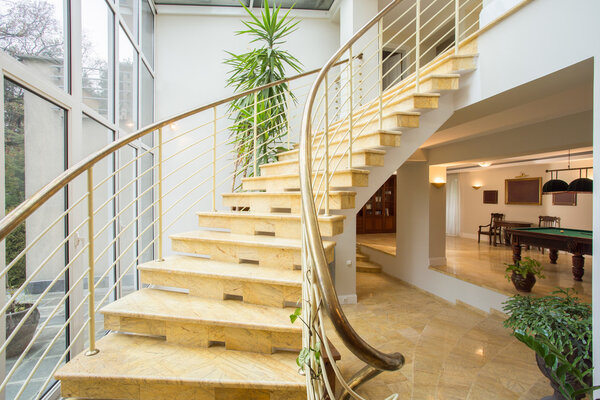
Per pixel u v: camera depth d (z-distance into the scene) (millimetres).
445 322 3725
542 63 1728
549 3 1682
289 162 2736
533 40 1779
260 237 2113
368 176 2303
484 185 8977
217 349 1554
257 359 1466
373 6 4438
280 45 4867
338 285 4355
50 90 1912
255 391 1345
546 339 1729
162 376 1318
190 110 2283
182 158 4516
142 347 1561
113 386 1346
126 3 3439
